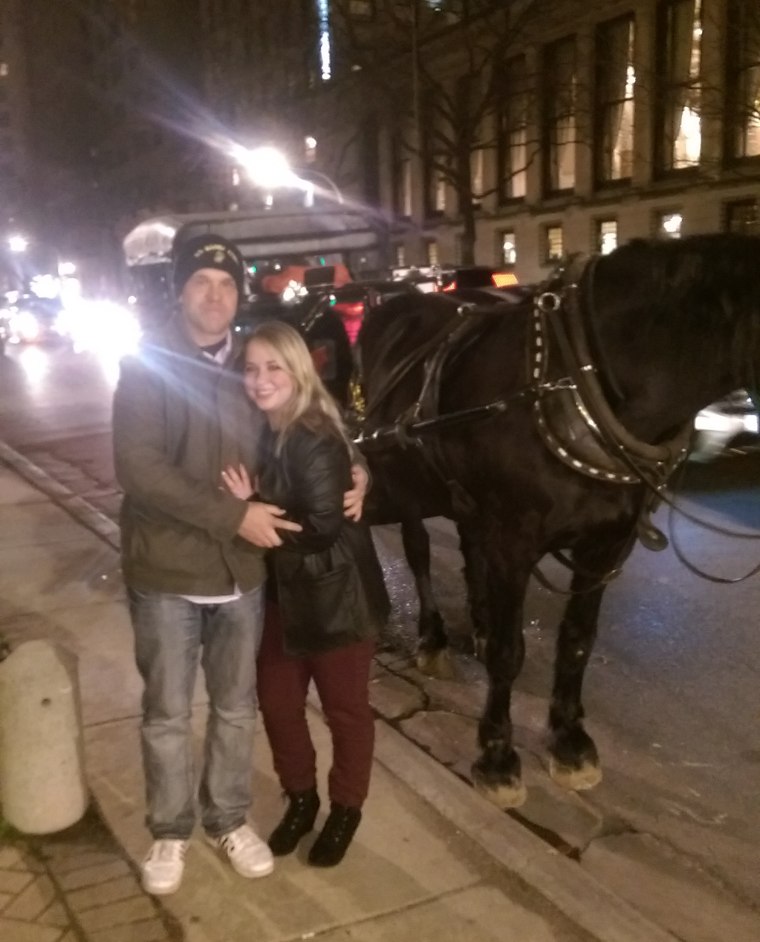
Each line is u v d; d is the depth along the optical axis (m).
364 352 5.19
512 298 4.86
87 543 7.66
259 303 12.17
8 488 9.91
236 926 3.16
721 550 7.38
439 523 8.57
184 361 3.08
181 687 3.21
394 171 31.97
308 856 3.49
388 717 4.85
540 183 26.53
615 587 6.69
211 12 43.59
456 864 3.48
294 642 3.21
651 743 4.57
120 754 4.25
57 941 3.09
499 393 3.78
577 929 3.14
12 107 81.69
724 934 3.31
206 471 3.10
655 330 3.46
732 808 4.05
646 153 22.89
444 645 5.33
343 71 30.55
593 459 3.53
